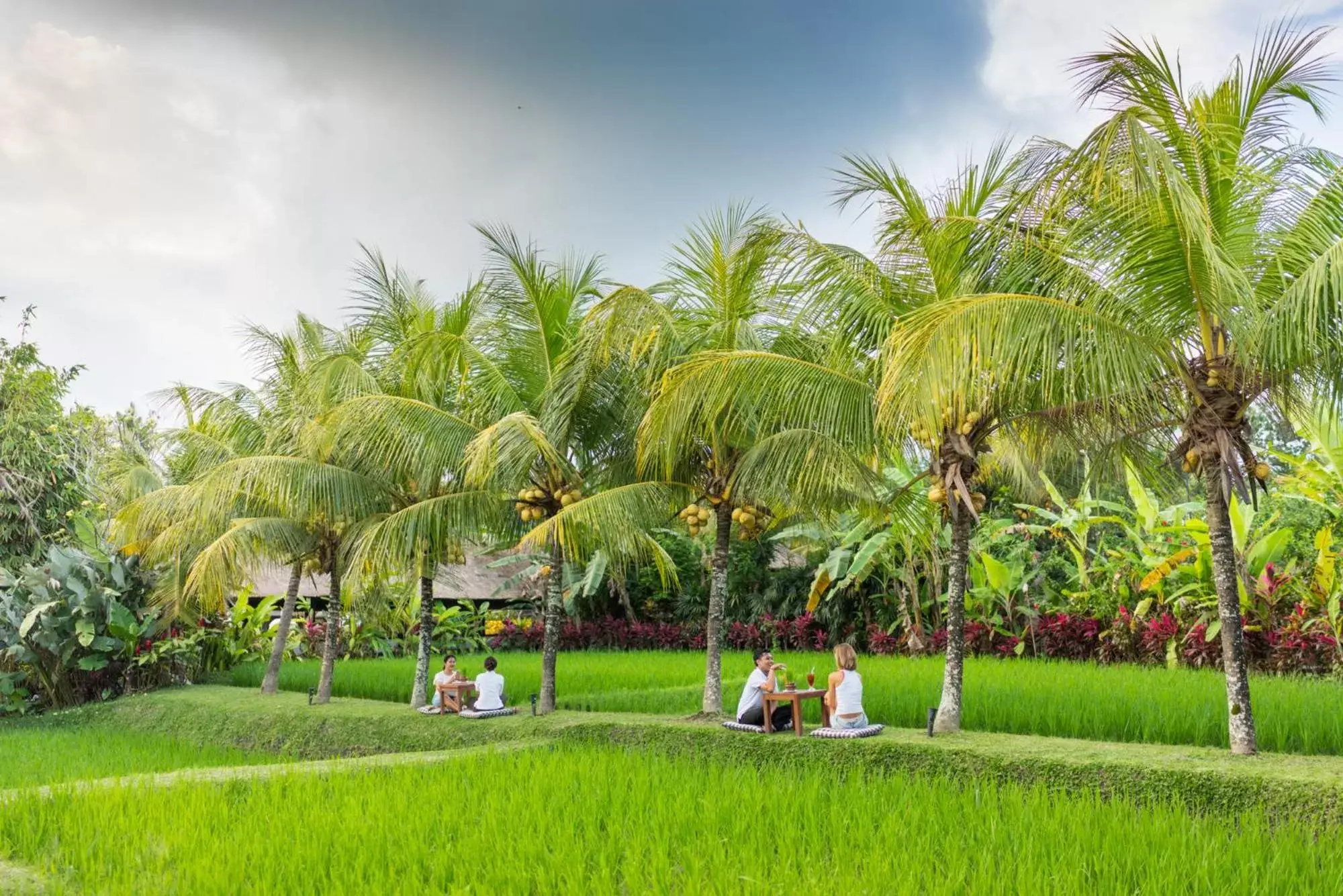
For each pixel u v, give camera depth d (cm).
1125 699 1242
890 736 1072
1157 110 907
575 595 3244
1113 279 931
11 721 2108
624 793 916
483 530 1591
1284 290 905
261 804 936
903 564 2473
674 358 1321
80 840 827
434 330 1675
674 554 3112
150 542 2128
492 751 1156
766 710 1148
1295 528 1905
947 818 791
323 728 1575
